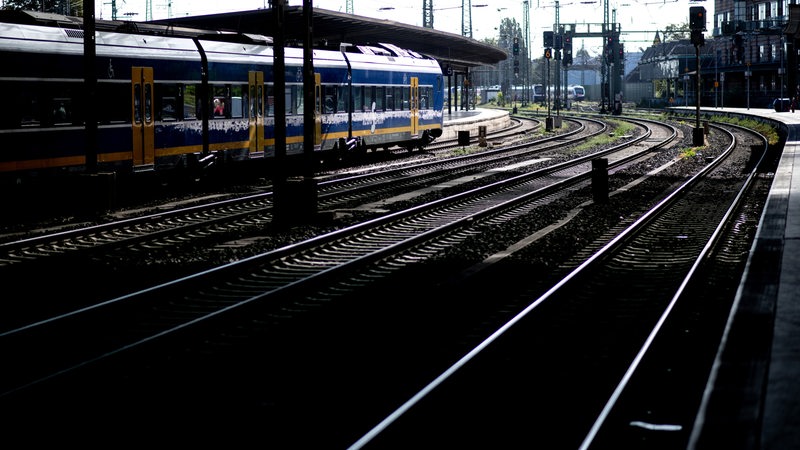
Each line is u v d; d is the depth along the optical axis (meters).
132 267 13.49
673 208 20.30
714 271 12.84
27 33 19.05
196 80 24.02
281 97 18.12
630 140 48.16
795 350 7.46
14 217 19.19
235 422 7.05
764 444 5.46
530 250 14.79
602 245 15.27
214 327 9.82
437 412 7.03
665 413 7.03
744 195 22.59
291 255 14.13
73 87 20.17
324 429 6.86
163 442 6.66
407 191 24.45
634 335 9.41
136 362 8.62
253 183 26.39
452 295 11.52
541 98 148.25
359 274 12.91
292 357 8.87
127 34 21.95
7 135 18.45
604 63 100.44
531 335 9.41
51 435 6.82
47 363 8.87
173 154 23.23
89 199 18.88
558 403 7.32
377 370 8.42
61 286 12.24
